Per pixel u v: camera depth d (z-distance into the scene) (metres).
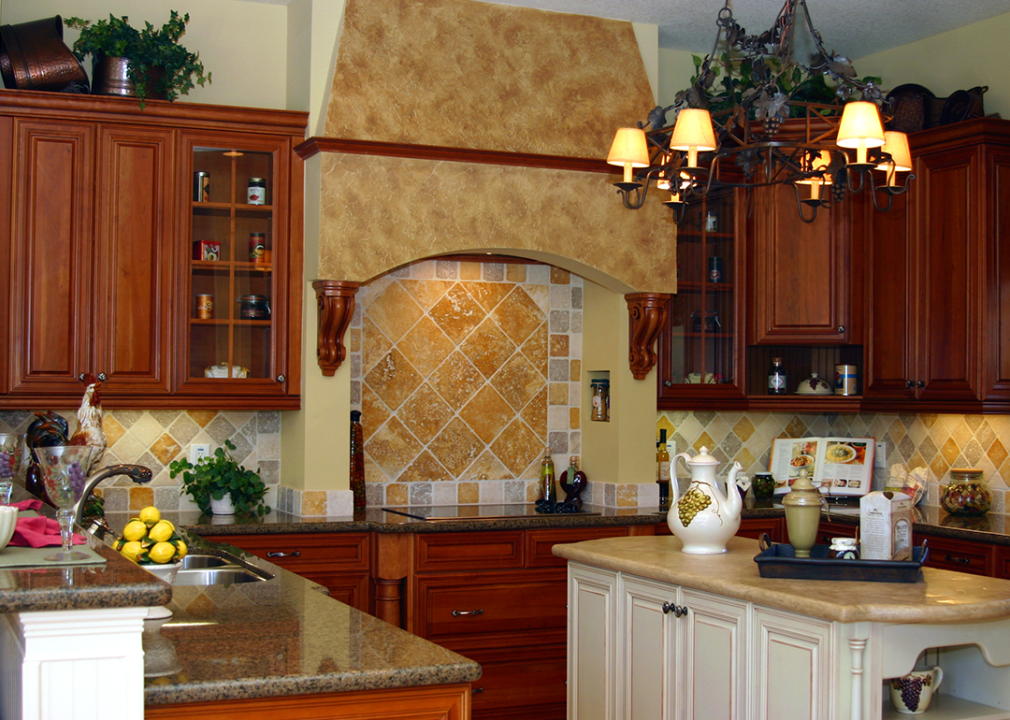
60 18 4.19
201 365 4.27
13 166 4.04
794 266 4.94
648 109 4.75
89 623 1.58
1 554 1.83
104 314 4.14
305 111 4.38
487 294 4.99
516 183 4.49
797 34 4.97
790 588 2.67
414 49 4.39
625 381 4.80
